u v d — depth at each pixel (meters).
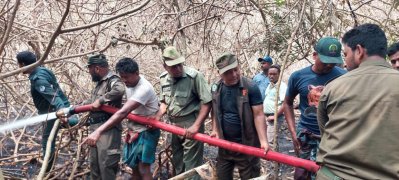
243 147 3.64
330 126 2.41
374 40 2.38
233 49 7.62
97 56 4.43
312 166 3.27
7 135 6.26
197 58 6.82
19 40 6.60
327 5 6.14
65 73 6.88
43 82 4.95
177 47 6.87
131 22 7.33
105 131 4.09
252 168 4.00
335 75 3.71
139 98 4.14
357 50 2.41
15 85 7.37
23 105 6.77
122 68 4.15
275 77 6.12
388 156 2.21
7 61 7.24
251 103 3.79
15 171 5.57
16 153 5.82
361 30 2.42
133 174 4.65
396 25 7.98
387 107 2.24
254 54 8.13
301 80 3.82
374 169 2.24
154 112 4.37
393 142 2.21
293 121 3.98
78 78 7.45
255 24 9.10
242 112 3.78
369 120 2.27
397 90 2.25
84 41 6.98
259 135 3.71
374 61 2.37
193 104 4.41
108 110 4.40
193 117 4.43
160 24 6.81
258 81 6.49
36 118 4.74
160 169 5.23
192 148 4.40
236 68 3.76
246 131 3.81
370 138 2.24
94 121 4.54
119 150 4.54
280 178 5.47
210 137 3.89
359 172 2.26
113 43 4.54
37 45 6.71
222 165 4.10
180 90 4.40
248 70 7.43
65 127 4.91
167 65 4.27
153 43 5.01
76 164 4.95
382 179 2.22
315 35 7.06
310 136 3.77
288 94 3.96
